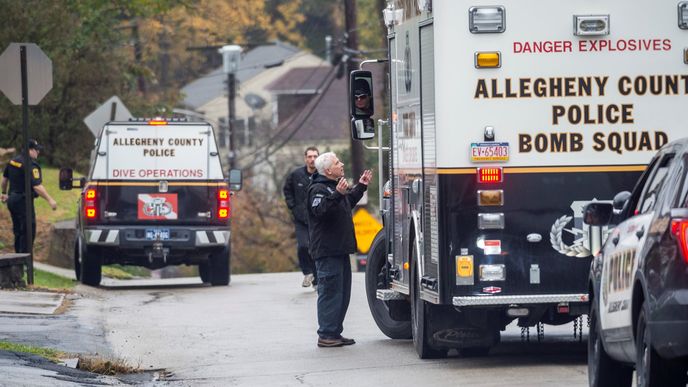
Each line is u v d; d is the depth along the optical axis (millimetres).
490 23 34219
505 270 34375
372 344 42125
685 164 24734
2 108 102812
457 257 34312
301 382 34062
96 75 108812
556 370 34812
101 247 65812
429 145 35344
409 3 37469
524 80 34375
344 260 41969
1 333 42906
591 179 34531
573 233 34438
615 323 27141
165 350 40969
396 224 40875
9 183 73750
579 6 34438
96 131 77125
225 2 163375
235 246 160750
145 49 154125
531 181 34406
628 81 34594
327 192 41406
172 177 66375
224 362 38344
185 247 66125
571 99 34469
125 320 49562
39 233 87750
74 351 39625
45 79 60500
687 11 34688
